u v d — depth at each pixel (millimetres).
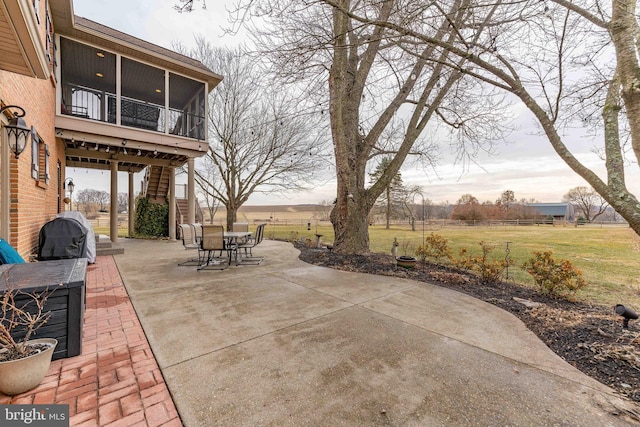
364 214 7312
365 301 3732
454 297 4000
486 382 1983
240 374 2025
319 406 1709
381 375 2043
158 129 9086
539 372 2123
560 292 4152
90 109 8062
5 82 3189
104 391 1811
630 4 2605
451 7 3904
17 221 3635
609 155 2984
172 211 10719
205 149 9516
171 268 5637
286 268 5805
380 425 1569
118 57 7695
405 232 16734
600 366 2195
